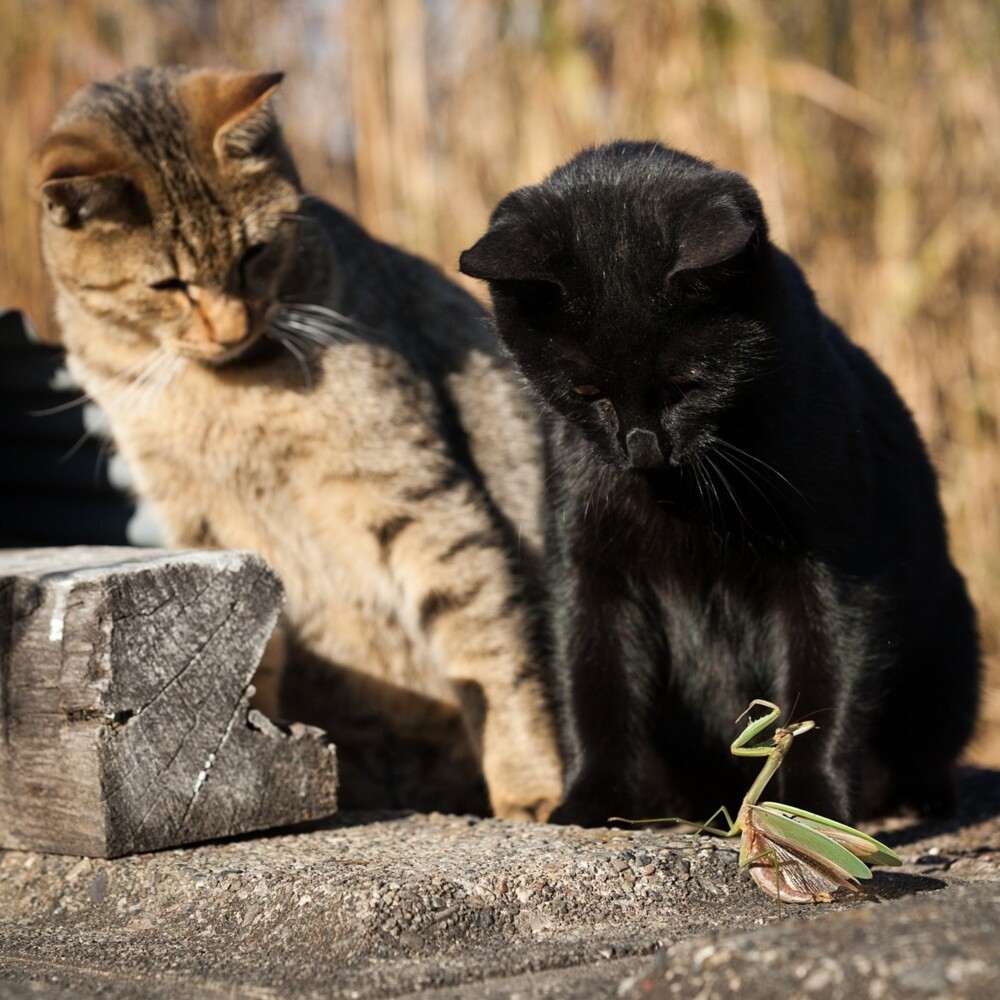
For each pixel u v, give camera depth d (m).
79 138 4.84
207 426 4.76
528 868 2.96
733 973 2.08
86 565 3.43
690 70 7.36
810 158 7.54
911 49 7.63
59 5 8.05
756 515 3.61
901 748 4.33
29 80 7.89
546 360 3.54
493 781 4.64
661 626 4.00
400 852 3.19
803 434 3.54
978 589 7.32
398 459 4.74
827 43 7.64
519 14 7.56
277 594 3.48
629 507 3.77
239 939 2.88
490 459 5.14
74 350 5.06
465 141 7.65
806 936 2.14
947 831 4.11
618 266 3.34
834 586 3.62
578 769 3.93
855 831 2.86
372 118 7.60
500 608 4.75
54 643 3.28
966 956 1.97
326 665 5.05
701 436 3.46
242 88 5.03
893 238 7.47
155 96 5.05
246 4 8.22
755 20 7.37
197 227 4.76
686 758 4.17
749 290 3.35
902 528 3.93
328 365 4.73
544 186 3.60
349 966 2.64
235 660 3.43
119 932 3.03
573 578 3.96
